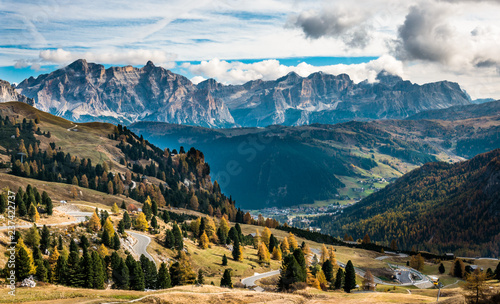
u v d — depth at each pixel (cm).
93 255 9638
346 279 13088
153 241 14825
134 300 6706
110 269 10494
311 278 12181
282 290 10762
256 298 7544
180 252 14075
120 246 13050
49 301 6378
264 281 13850
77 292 7125
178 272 11356
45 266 9406
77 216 15425
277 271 15875
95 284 9400
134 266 10344
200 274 12069
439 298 8588
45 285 8131
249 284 13300
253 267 15700
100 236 12925
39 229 11719
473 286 6619
